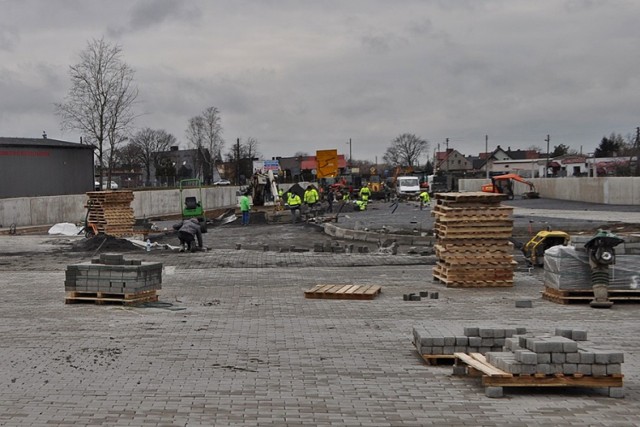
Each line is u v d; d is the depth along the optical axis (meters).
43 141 56.88
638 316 14.81
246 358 11.16
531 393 9.20
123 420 8.12
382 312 15.47
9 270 24.14
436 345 10.59
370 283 20.27
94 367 10.58
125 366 10.64
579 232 30.97
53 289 19.28
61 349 11.81
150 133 125.06
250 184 53.62
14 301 17.14
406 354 11.41
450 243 19.23
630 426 7.89
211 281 20.70
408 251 28.28
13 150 52.66
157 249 30.69
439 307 16.09
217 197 64.38
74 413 8.38
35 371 10.35
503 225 19.11
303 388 9.47
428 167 156.00
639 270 16.25
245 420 8.13
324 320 14.52
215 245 32.50
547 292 17.14
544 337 9.41
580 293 16.39
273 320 14.52
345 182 85.25
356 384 9.67
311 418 8.21
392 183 94.81
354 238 34.69
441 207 19.66
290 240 34.78
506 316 14.84
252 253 28.30
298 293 18.42
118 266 16.20
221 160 112.38
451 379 9.91
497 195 19.16
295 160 135.75
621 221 36.94
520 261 25.03
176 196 58.00
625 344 12.09
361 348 11.86
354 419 8.17
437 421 8.09
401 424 8.00
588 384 8.90
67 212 47.16
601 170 91.50
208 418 8.20
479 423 8.02
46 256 28.95
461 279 19.20
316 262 25.22
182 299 17.42
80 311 15.55
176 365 10.70
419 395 9.13
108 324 14.03
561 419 8.14
